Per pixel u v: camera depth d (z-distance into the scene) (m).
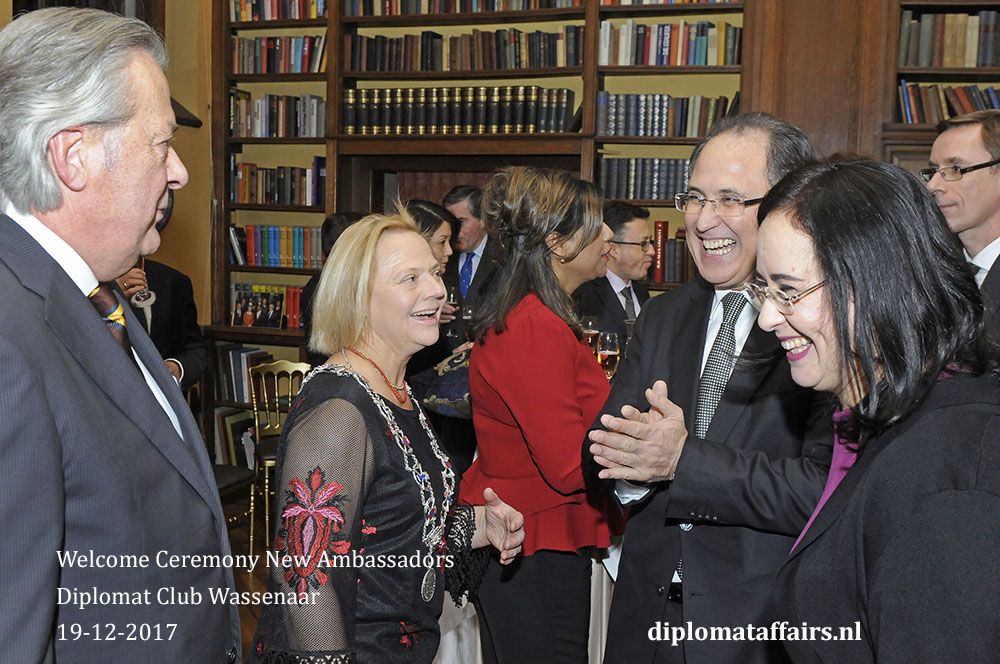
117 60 1.22
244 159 7.17
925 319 1.00
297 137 6.75
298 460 1.51
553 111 6.18
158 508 1.25
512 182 2.12
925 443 0.97
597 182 6.20
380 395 1.65
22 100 1.17
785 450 1.61
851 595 1.05
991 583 0.88
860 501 1.03
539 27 6.43
